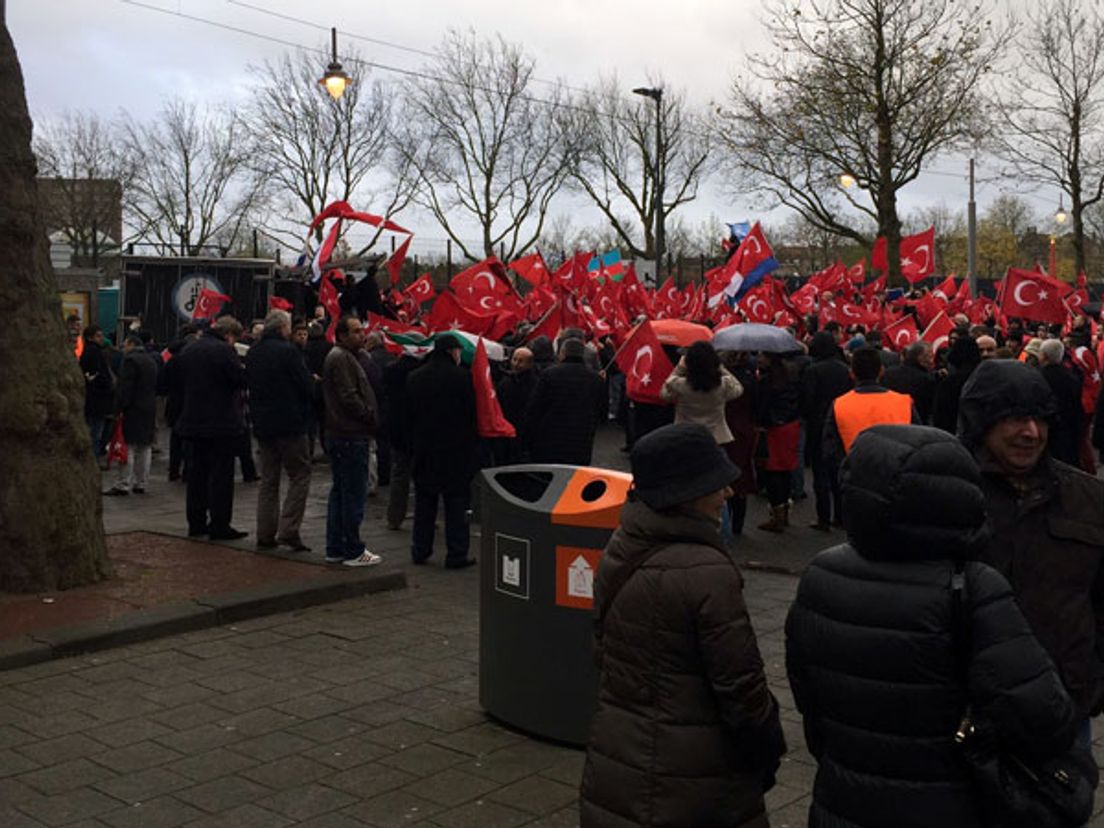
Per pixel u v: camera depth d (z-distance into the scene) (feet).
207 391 30.53
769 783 10.11
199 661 21.12
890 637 8.33
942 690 8.26
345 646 22.17
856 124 96.63
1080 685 10.26
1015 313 51.75
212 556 28.73
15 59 25.39
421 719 18.13
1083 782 8.36
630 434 54.65
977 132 96.63
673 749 9.57
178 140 144.77
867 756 8.48
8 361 24.79
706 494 9.75
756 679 9.43
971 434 10.61
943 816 8.25
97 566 25.68
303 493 29.63
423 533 29.94
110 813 14.58
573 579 16.67
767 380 34.40
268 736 17.35
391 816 14.55
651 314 61.46
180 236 145.79
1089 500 10.43
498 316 47.24
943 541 8.37
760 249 51.34
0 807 14.74
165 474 48.67
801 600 9.02
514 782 15.64
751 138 102.47
